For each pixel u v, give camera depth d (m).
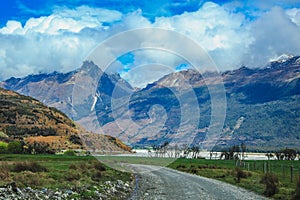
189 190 29.77
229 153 108.44
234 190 30.17
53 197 19.11
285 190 27.72
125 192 27.67
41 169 36.75
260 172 49.59
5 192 18.30
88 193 21.81
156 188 31.12
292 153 104.25
